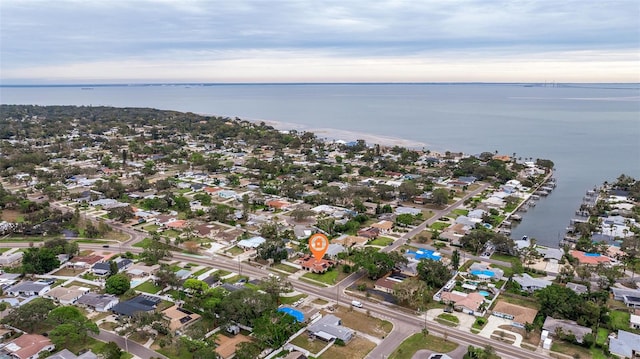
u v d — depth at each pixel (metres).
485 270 176.75
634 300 153.75
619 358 123.31
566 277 170.38
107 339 131.38
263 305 138.50
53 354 121.62
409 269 176.88
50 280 171.38
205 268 182.62
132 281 169.75
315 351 126.88
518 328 138.88
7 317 134.50
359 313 148.38
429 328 139.50
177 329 134.62
